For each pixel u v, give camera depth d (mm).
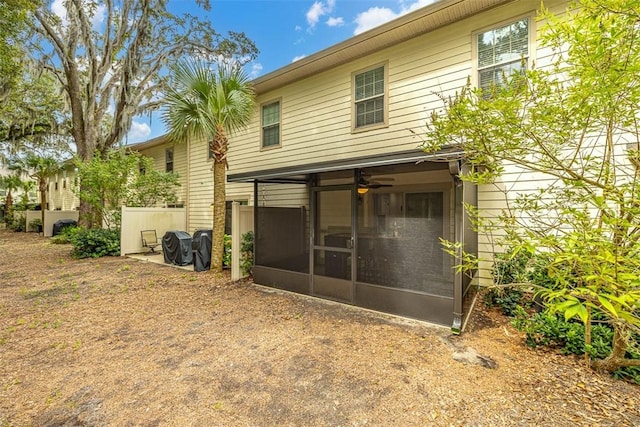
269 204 6973
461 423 2227
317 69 7562
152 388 2705
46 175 18203
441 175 4395
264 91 8922
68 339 3730
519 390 2594
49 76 12961
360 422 2264
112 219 10969
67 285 6293
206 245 7742
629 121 2564
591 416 2260
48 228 16422
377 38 6254
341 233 5051
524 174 5020
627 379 2695
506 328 3902
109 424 2275
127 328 4059
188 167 11773
